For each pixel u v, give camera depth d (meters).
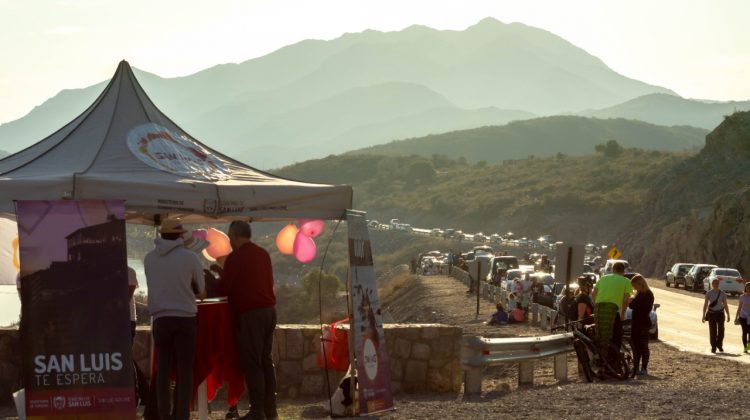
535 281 42.28
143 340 14.25
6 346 13.78
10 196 10.91
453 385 15.34
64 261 9.85
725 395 14.98
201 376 11.74
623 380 18.08
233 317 11.63
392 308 68.88
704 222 83.19
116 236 9.96
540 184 194.12
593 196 164.88
